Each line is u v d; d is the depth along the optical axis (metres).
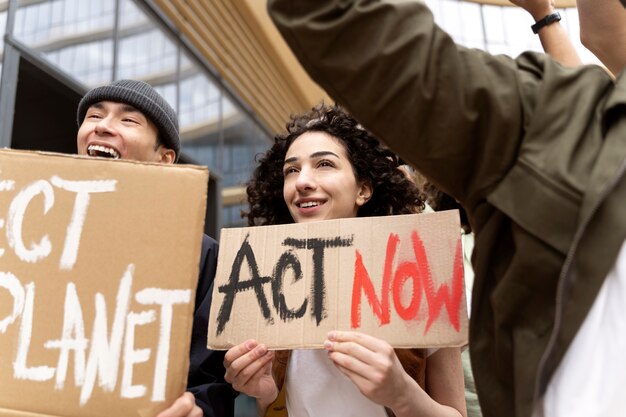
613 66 0.83
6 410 0.95
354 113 0.78
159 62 4.45
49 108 3.84
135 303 0.99
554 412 0.68
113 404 0.95
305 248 1.16
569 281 0.67
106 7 3.85
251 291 1.16
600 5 0.81
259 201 1.66
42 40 3.21
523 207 0.72
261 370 1.11
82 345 0.98
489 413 0.75
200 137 4.98
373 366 0.95
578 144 0.72
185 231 1.02
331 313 1.09
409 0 0.77
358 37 0.75
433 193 1.63
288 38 0.77
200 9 4.82
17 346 0.98
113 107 1.54
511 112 0.73
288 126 1.66
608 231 0.67
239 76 5.51
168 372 0.97
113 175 1.05
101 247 1.02
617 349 0.65
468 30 6.43
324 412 1.21
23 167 1.06
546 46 1.31
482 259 0.77
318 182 1.37
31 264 1.01
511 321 0.73
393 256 1.09
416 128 0.75
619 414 0.63
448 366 1.28
